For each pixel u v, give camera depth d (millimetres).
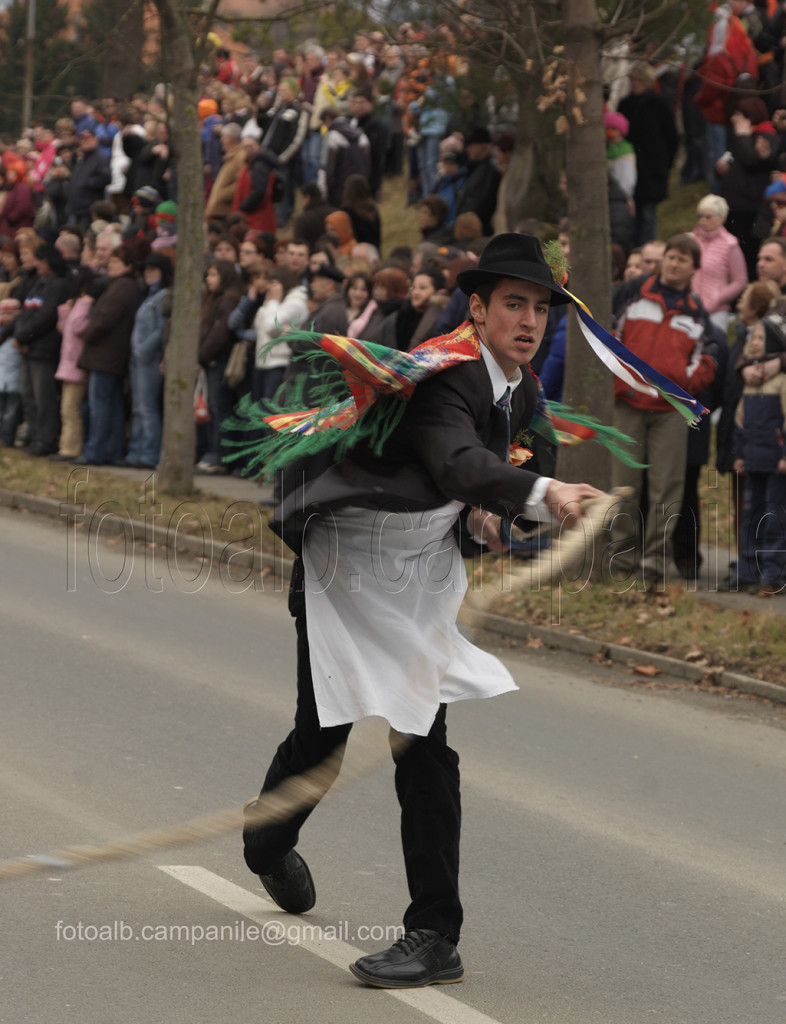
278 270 39719
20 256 50219
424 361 11555
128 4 39969
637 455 29484
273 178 50844
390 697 12047
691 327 29156
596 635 26812
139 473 43406
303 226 46375
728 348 31656
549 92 29797
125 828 16359
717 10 36406
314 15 39062
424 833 12586
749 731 22156
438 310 33188
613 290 32938
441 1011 12055
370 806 17797
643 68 43688
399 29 37000
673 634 26266
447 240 41281
